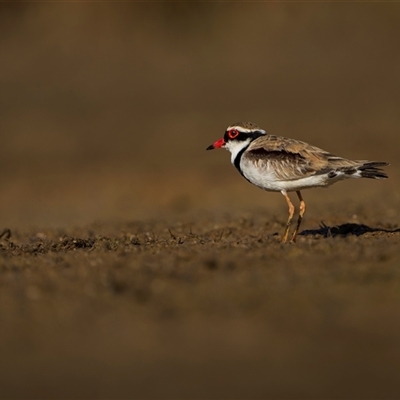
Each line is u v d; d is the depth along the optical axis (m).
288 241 12.34
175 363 7.75
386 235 12.59
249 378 7.41
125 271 10.34
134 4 41.75
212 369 7.57
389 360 7.68
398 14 38.88
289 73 35.81
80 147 29.20
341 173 11.99
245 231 14.41
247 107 32.34
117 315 8.92
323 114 30.69
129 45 40.09
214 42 39.69
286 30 39.59
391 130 28.08
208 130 30.05
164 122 31.48
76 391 7.29
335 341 8.09
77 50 39.94
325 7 40.31
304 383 7.30
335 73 35.22
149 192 23.03
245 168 12.76
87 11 41.84
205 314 8.84
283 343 8.08
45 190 24.25
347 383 7.29
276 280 9.78
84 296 9.52
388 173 22.53
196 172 24.80
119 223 16.27
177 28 41.00
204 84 35.69
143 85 36.16
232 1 41.53
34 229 16.08
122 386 7.31
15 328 8.65
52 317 8.92
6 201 23.25
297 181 12.27
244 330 8.41
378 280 9.67
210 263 10.37
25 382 7.47
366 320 8.56
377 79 34.06
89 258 11.27
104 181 24.78
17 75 37.75
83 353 8.02
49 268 10.77
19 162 27.84
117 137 30.20
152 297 9.39
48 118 32.69
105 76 37.34
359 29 38.59
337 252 10.96
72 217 19.89
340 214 15.76
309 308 8.91
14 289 9.84
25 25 42.22
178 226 15.30
